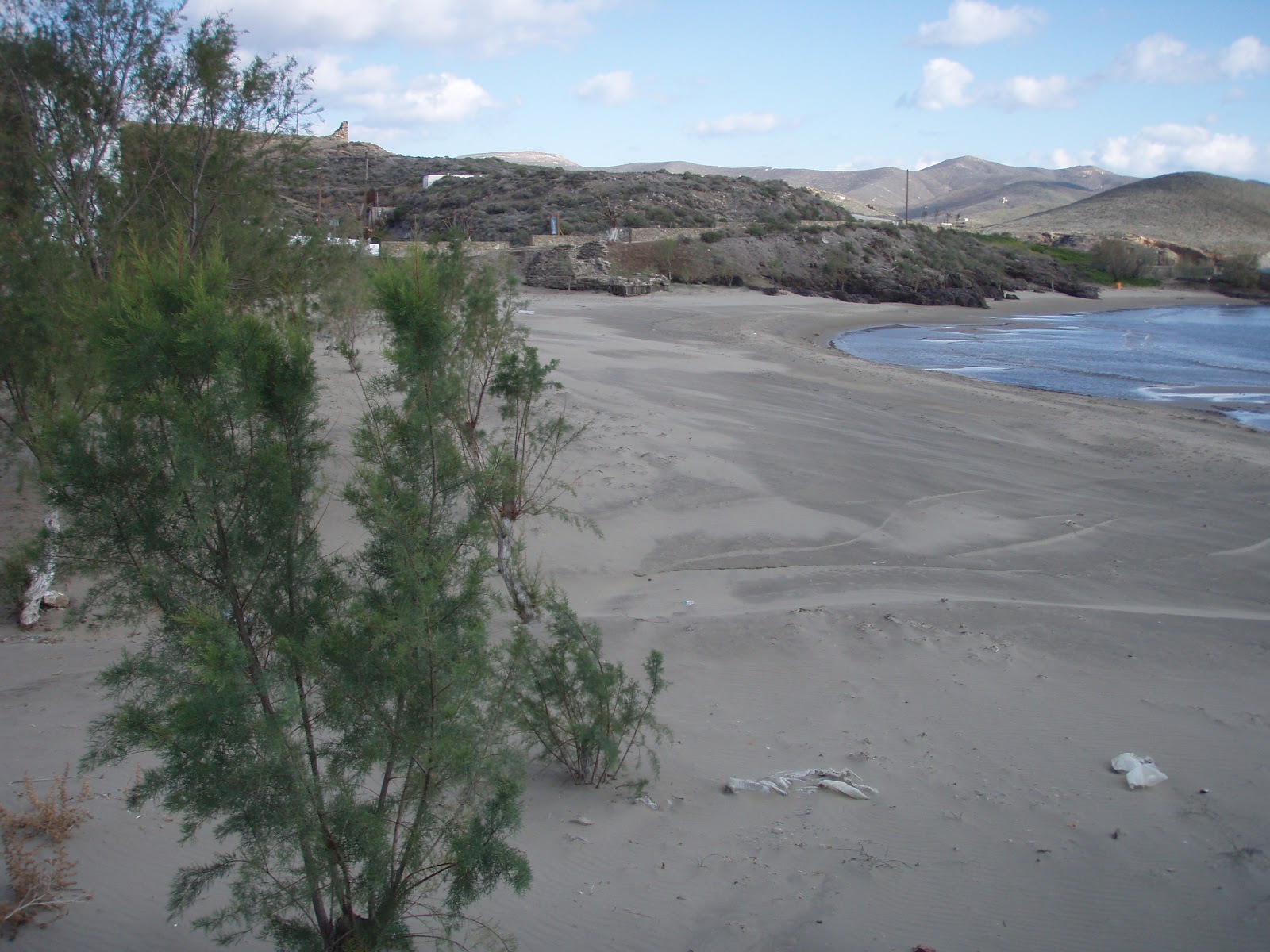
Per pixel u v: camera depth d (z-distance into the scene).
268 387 4.30
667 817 6.65
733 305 65.81
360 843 3.99
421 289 4.84
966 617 11.43
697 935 5.08
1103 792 6.92
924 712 8.66
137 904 5.18
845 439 22.48
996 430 24.28
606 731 7.15
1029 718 8.45
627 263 74.19
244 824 3.90
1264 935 5.03
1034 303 97.00
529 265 69.69
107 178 12.17
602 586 13.30
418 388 4.78
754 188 115.62
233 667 3.73
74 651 10.23
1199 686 9.24
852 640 10.69
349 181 106.75
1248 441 23.78
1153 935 5.11
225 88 12.53
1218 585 13.22
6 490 14.46
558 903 5.41
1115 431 24.42
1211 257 147.12
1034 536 15.73
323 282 14.70
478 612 4.54
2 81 11.34
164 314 4.24
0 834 5.64
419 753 4.07
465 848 4.09
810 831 6.41
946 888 5.63
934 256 99.25
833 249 89.44
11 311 9.69
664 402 25.55
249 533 4.27
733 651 10.52
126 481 4.11
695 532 15.63
